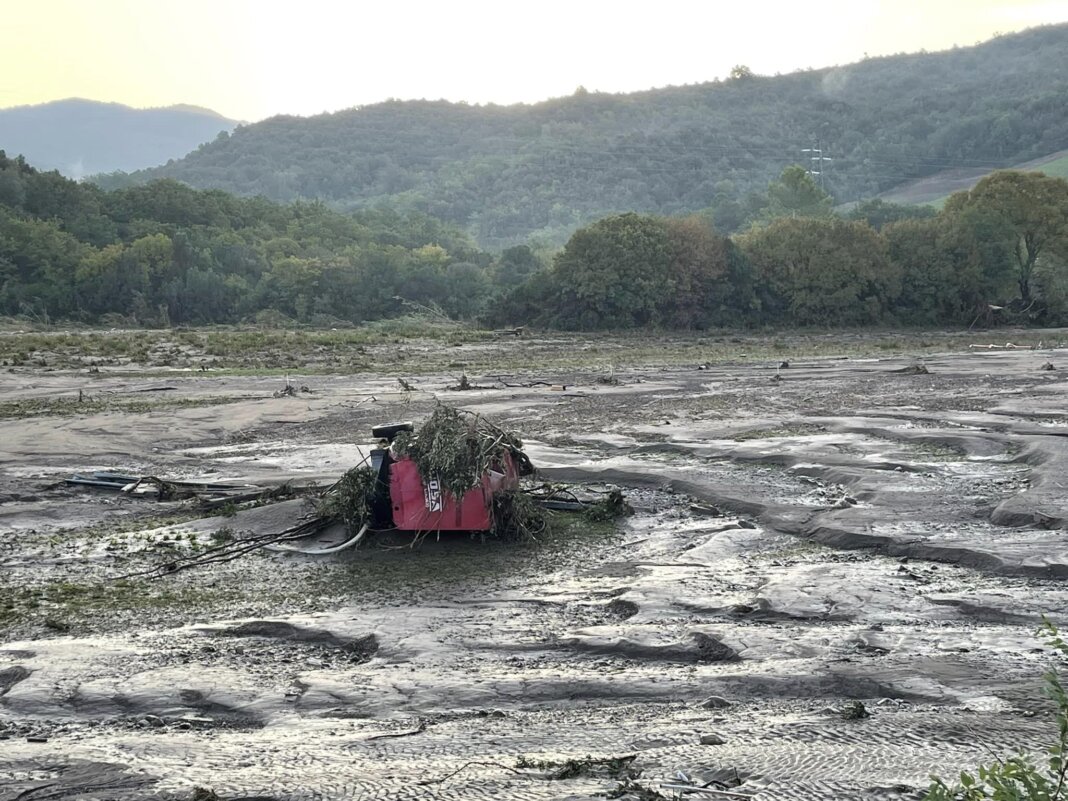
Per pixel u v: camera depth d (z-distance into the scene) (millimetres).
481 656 9273
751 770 6051
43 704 8305
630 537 14164
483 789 5848
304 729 7461
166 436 24438
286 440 23953
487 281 118312
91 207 129625
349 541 13797
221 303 108625
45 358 47531
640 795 5660
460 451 13914
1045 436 20234
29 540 14930
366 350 55062
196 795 5953
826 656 8844
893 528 13539
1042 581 11250
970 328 81875
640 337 70188
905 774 5902
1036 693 7531
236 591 12070
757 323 81812
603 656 9219
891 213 144000
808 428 23125
